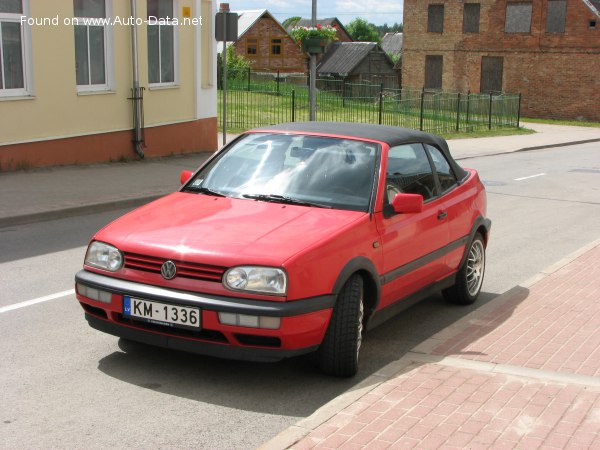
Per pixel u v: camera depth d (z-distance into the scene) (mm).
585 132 36469
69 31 14438
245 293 4836
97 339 6031
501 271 9047
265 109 33406
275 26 70312
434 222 6500
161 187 13406
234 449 4293
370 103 34438
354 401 4691
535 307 7113
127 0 15805
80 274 5340
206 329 4867
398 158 6359
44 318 6527
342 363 5270
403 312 7266
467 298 7477
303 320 4895
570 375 5230
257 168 6172
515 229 11914
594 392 4887
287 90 40875
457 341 6039
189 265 4945
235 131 25531
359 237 5422
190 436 4430
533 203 14703
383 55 68875
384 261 5715
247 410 4832
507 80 46688
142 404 4848
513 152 26359
